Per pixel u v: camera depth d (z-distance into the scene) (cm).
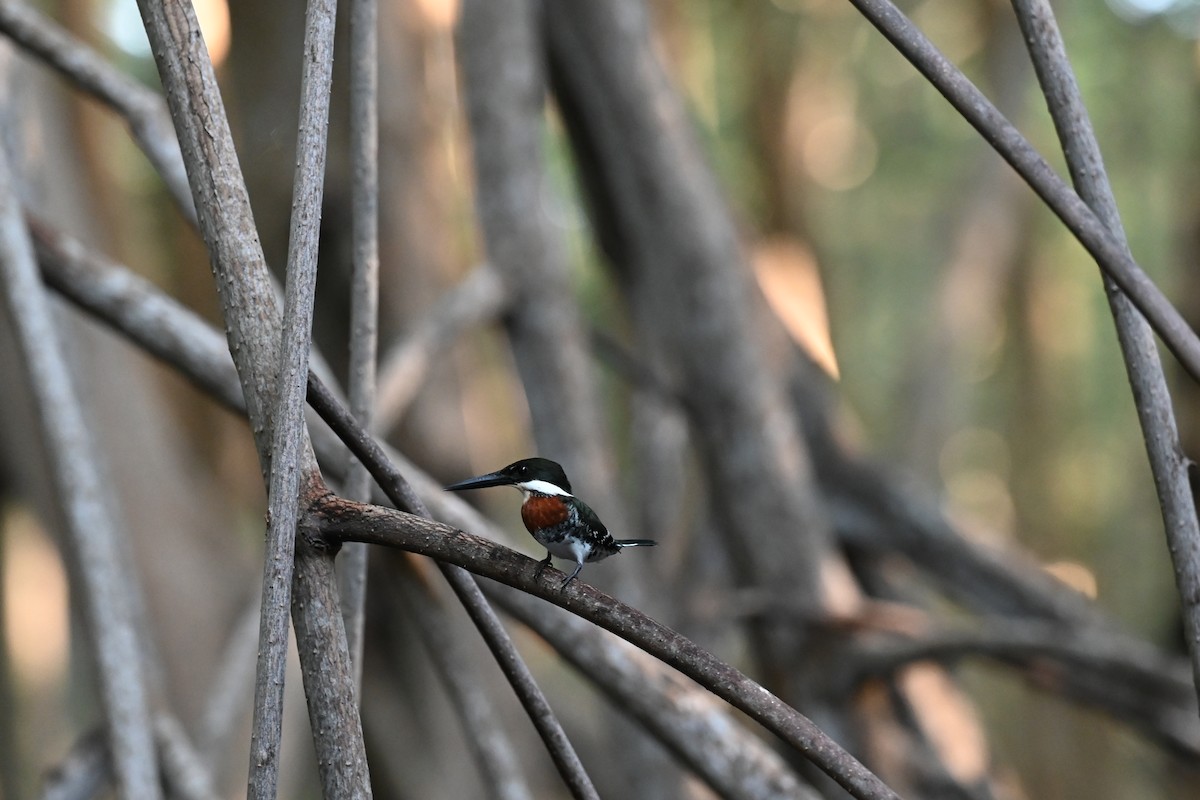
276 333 336
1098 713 1126
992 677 2139
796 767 1188
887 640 1121
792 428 1188
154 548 1212
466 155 1195
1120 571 2311
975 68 2442
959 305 2005
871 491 1284
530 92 1121
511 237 1109
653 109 1166
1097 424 2959
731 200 1336
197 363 704
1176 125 2550
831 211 2842
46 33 767
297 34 1135
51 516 1176
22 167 1151
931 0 2489
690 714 658
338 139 1145
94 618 644
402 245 1216
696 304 1172
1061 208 367
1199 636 396
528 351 1114
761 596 1150
